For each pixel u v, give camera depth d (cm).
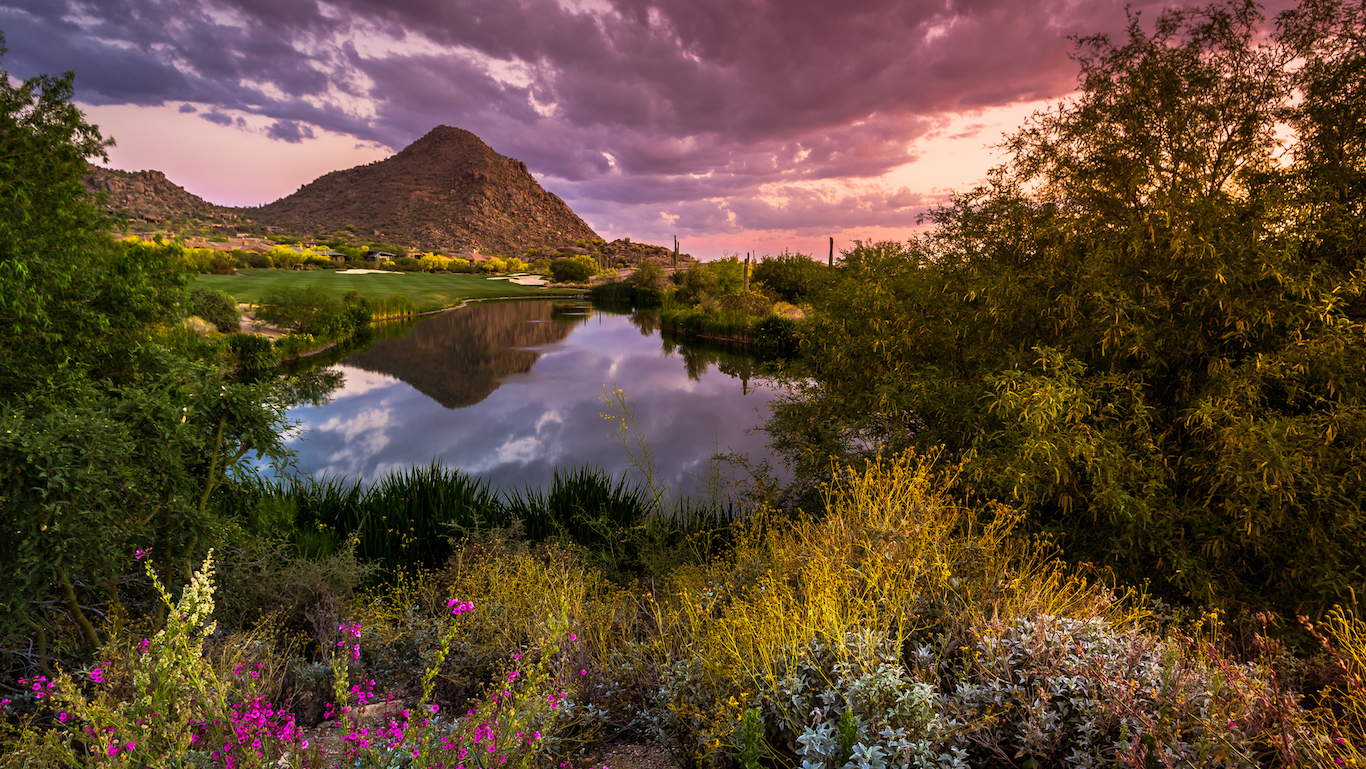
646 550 530
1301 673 261
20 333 492
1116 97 512
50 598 266
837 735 185
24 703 253
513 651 303
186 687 189
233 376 1639
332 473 894
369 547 521
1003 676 209
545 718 218
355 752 198
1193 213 415
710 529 574
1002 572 284
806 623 243
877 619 241
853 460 579
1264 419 380
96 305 601
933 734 177
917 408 540
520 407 1420
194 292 977
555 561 444
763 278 4016
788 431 729
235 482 358
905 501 338
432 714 205
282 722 225
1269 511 371
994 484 433
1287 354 370
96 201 672
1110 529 421
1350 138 430
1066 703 199
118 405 303
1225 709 181
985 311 513
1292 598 379
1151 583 420
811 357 753
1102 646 215
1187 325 417
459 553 447
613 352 2517
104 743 163
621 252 16188
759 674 227
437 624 343
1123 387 427
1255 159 475
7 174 588
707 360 2308
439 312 4509
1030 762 181
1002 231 548
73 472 253
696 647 279
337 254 9300
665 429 1195
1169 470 415
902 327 601
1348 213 416
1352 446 363
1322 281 393
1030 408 400
